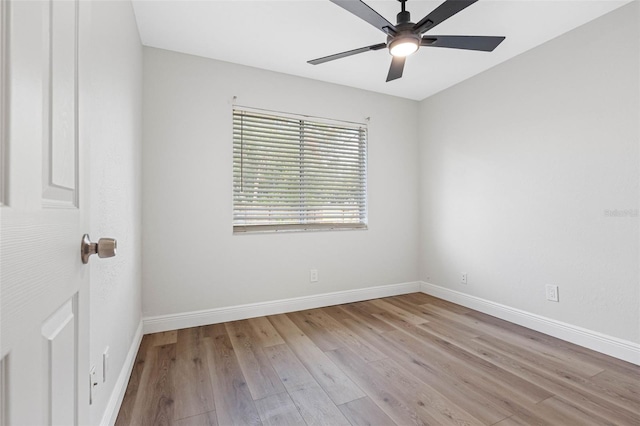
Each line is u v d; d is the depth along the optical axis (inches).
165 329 96.3
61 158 23.8
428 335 93.5
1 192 16.2
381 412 57.7
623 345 77.4
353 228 129.6
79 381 27.2
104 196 49.7
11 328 16.5
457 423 54.6
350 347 85.2
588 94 84.1
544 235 94.7
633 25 75.6
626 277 77.2
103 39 49.0
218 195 104.2
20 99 17.9
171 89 98.0
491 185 111.1
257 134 111.5
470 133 119.1
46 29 21.4
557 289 91.4
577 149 86.6
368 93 132.2
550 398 61.8
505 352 82.1
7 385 16.2
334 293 124.4
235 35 90.3
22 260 17.7
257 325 101.7
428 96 138.8
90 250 28.4
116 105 58.2
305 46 96.5
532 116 97.7
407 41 69.0
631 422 54.7
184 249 99.3
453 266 126.8
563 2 76.1
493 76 110.0
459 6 60.2
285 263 115.3
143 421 55.1
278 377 69.8
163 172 96.6
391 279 137.4
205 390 64.7
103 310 49.2
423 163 141.9
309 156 120.9
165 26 85.5
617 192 78.7
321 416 56.7
